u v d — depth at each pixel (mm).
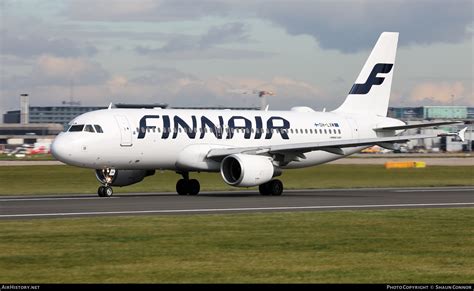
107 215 85188
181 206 96875
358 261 55656
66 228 72375
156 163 122500
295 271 51750
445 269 52844
